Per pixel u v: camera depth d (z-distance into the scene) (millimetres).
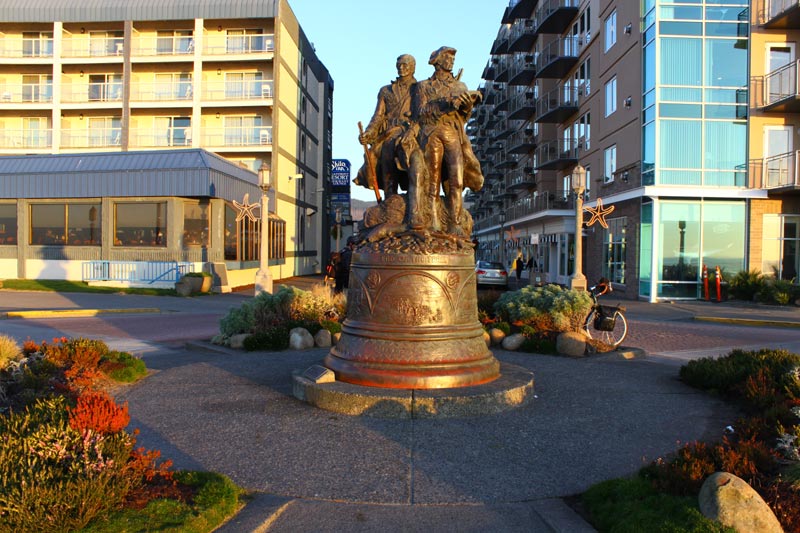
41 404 4457
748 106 23203
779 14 22062
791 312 19203
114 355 7770
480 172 7352
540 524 3768
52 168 28375
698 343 12430
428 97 7016
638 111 24719
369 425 5523
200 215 28109
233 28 42188
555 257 39438
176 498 3746
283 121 42219
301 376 6582
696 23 23203
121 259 27656
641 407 6344
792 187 21578
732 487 3438
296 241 46031
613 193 27922
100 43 42875
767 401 6027
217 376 7629
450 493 4160
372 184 7355
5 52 43188
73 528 3273
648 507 3652
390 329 6238
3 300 21422
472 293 6699
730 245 23469
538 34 41875
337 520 3768
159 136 41781
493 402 5945
